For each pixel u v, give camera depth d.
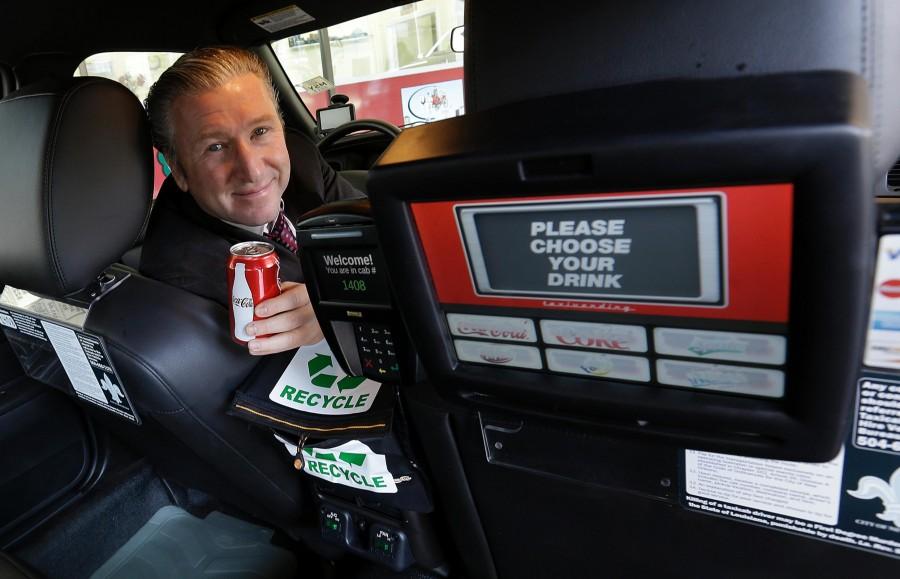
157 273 1.08
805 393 0.47
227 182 1.20
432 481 0.94
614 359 0.55
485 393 0.65
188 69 1.13
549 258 0.51
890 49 0.46
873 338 0.50
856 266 0.40
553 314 0.55
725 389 0.52
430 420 0.79
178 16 1.74
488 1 0.56
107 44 1.63
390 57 2.94
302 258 0.74
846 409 0.48
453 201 0.50
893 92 0.47
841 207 0.38
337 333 0.80
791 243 0.41
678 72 0.50
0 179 0.94
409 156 0.50
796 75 0.43
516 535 0.89
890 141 0.50
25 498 1.50
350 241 0.67
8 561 0.84
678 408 0.54
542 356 0.59
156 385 0.94
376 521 1.07
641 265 0.48
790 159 0.37
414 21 2.86
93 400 1.18
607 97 0.48
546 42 0.54
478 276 0.55
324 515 1.14
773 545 0.67
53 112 0.90
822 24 0.45
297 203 1.61
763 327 0.47
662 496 0.69
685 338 0.50
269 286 0.91
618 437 0.61
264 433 1.09
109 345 0.94
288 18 1.93
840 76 0.41
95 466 1.63
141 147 1.00
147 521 1.65
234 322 0.93
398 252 0.56
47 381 1.33
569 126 0.44
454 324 0.61
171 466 1.41
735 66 0.48
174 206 1.22
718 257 0.44
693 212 0.43
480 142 0.47
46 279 0.94
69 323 1.01
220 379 1.00
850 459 0.57
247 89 1.19
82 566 1.51
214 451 1.07
